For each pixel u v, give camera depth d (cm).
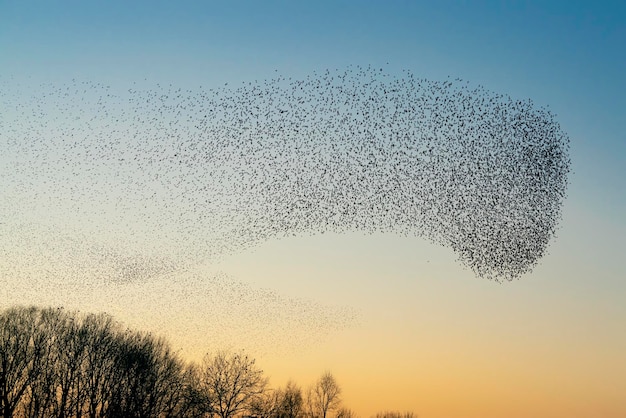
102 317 7194
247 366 8300
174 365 7775
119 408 6975
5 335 6419
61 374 6681
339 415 10125
